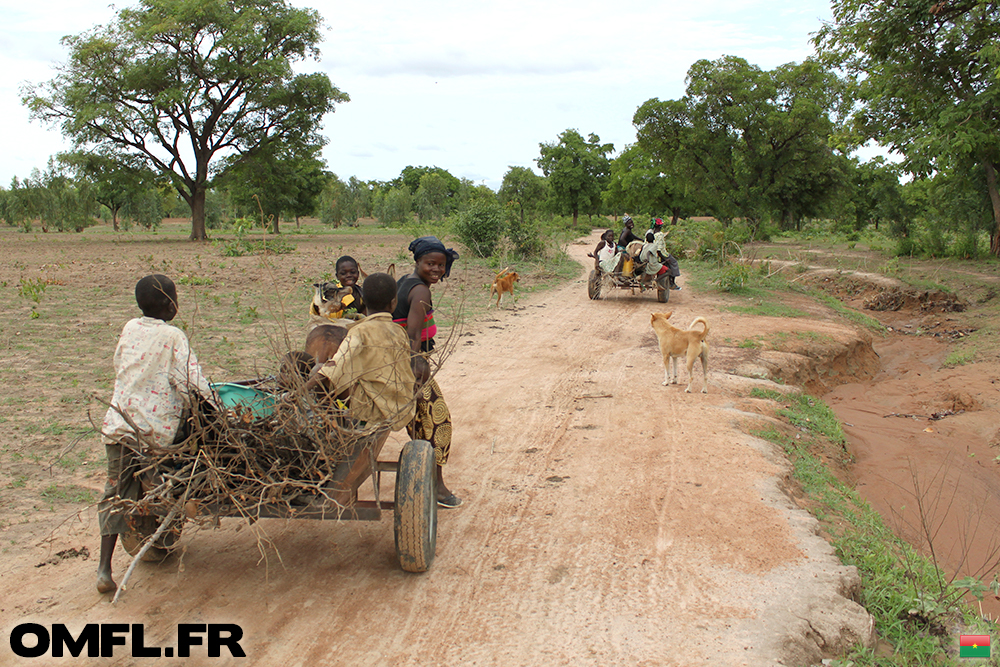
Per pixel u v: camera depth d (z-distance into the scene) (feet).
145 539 13.12
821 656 12.16
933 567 16.25
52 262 78.79
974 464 26.17
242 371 28.78
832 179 140.46
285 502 12.72
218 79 129.39
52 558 14.74
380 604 13.25
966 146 59.21
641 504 17.74
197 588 13.75
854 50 69.92
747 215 139.13
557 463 20.68
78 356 31.40
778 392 29.19
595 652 11.83
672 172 149.48
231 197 182.80
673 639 12.17
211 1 121.60
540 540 15.88
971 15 61.41
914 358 43.57
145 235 172.76
